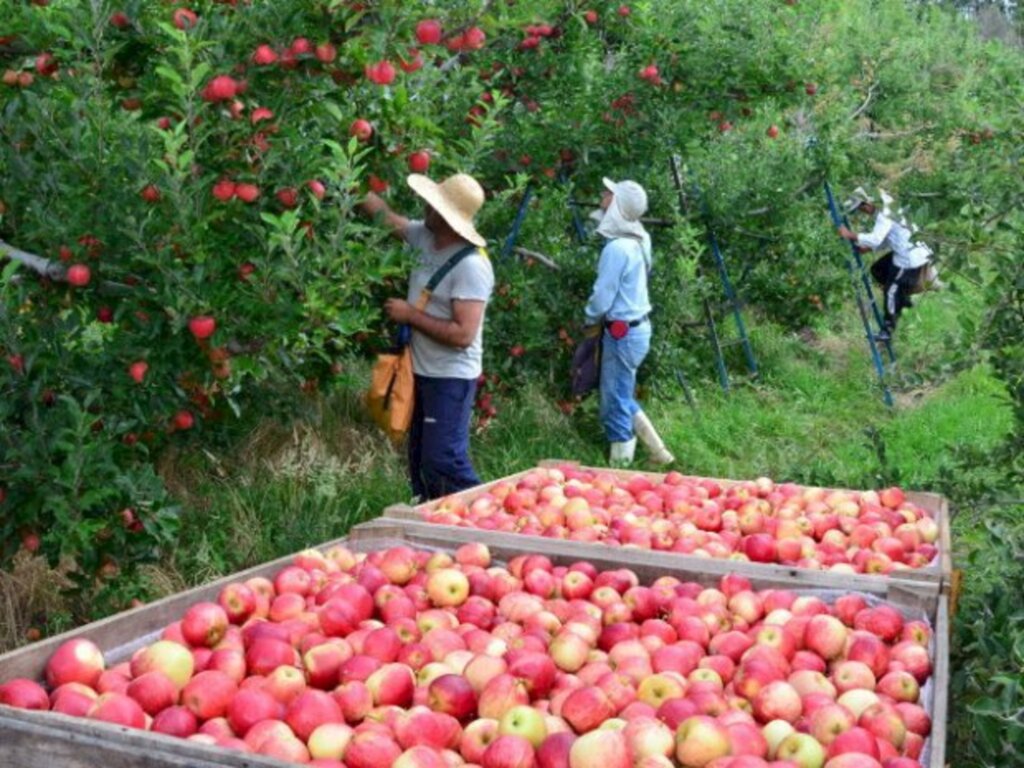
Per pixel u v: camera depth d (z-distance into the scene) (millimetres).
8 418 4422
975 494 5562
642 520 4859
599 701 2914
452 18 4801
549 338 8961
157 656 3033
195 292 4332
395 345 6273
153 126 4566
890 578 3871
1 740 2643
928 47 16922
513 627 3584
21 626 5188
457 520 4695
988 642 4059
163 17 4691
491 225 8789
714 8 9102
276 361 4828
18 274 4734
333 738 2760
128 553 4625
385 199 6488
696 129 9352
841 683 3264
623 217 8430
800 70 9148
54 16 4641
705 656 3428
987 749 3605
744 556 4469
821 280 11719
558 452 8477
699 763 2723
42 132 4516
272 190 4668
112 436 4492
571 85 8719
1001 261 5004
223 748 2512
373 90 5145
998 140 5262
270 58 4402
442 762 2664
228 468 6777
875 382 11398
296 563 3939
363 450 7387
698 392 10844
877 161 13266
